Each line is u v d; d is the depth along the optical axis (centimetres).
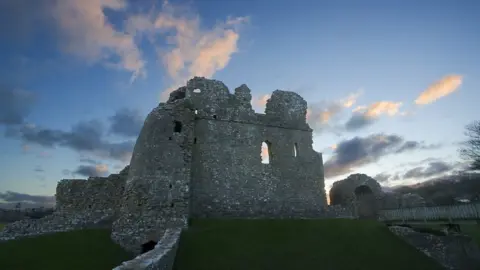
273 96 3183
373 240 2314
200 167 2620
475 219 2125
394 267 1980
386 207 3459
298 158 3045
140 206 2089
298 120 3198
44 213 3819
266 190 2781
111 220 2512
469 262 2277
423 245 2275
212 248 1880
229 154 2758
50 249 1886
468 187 4691
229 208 2591
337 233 2352
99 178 2697
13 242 2020
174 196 2155
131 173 2264
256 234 2153
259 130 2964
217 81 2973
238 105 2972
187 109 2467
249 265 1748
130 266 1031
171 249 1529
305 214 2859
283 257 1889
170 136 2325
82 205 2598
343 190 3597
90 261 1752
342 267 1877
